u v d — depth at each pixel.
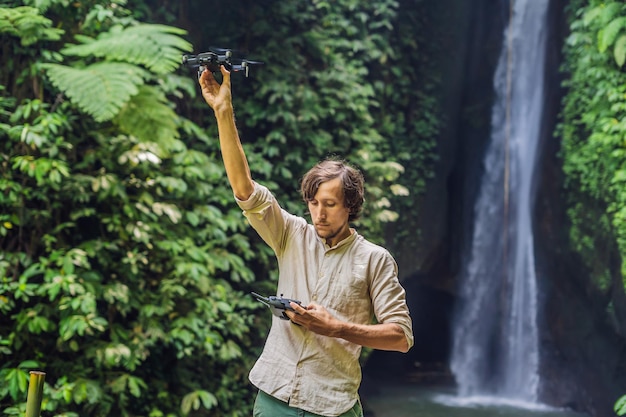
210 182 7.37
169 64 5.91
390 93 10.21
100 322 5.77
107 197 6.42
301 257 2.55
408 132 10.70
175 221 6.42
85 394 5.82
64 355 6.29
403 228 10.56
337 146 9.00
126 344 6.34
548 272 10.48
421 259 10.88
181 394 7.02
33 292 5.98
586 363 9.80
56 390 5.74
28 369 5.83
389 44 10.27
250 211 2.54
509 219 11.10
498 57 11.33
